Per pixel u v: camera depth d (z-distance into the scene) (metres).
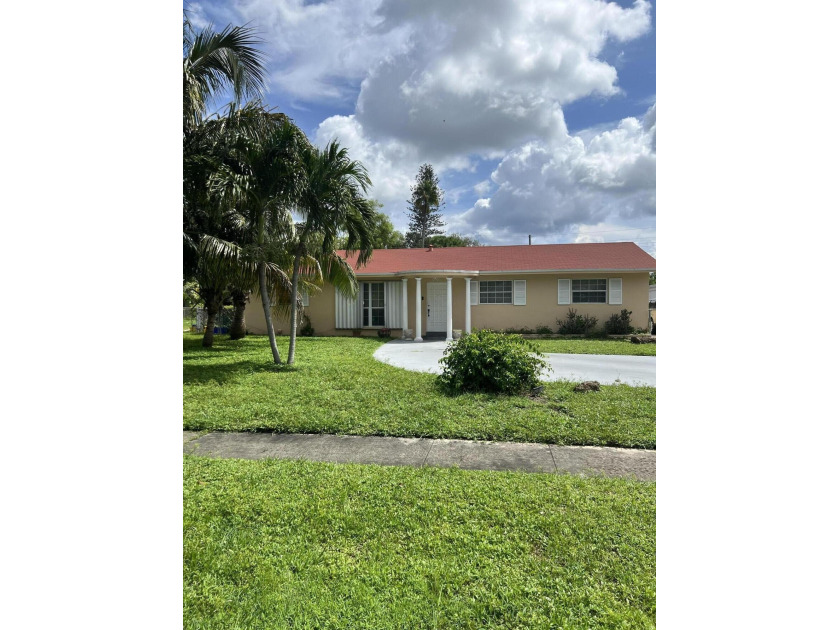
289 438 5.23
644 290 17.88
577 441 4.96
